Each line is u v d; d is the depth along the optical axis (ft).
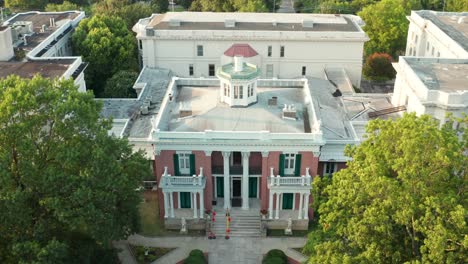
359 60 294.05
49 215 144.77
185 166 187.52
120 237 157.28
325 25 299.58
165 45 292.40
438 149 119.03
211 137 180.04
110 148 155.43
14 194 131.23
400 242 123.65
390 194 115.34
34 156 143.54
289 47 290.76
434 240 105.81
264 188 188.24
